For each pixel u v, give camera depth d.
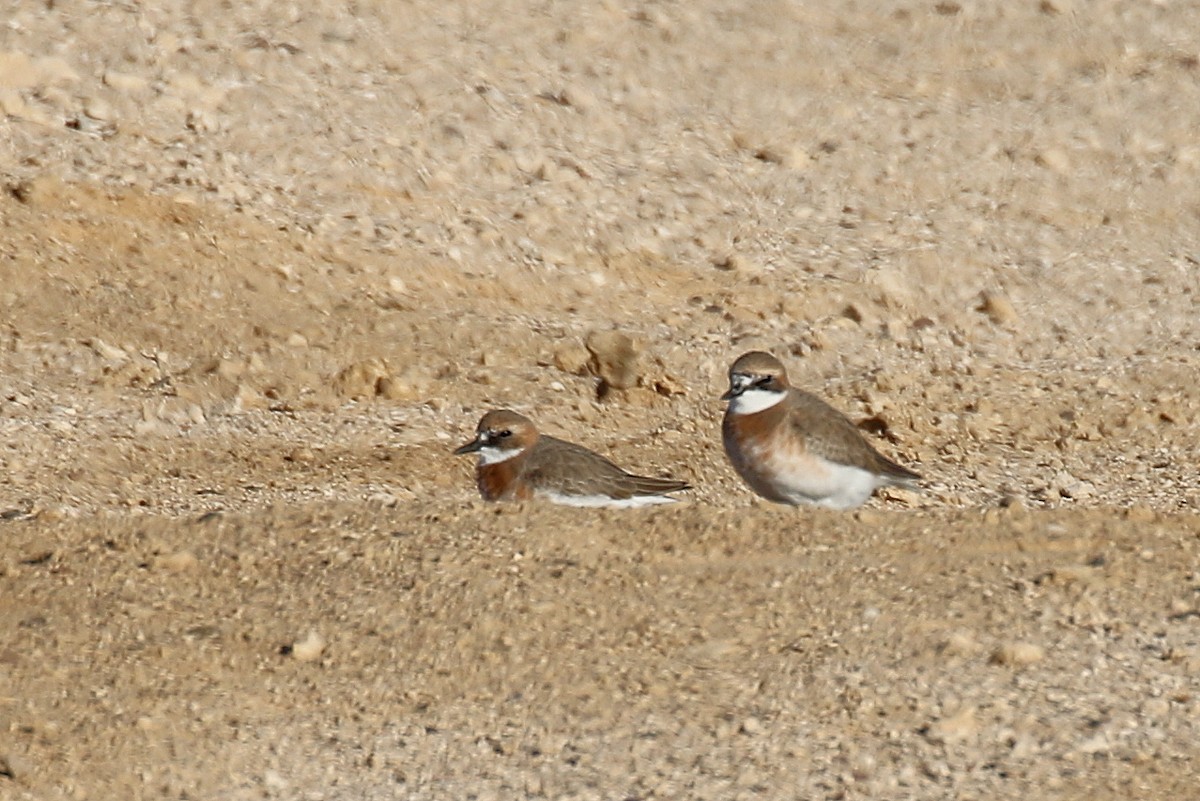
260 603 11.23
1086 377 18.83
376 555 11.75
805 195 22.55
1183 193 23.22
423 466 15.90
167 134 20.94
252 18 23.66
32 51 21.77
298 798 9.30
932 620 10.96
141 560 11.79
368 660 10.61
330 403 17.06
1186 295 20.89
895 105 24.75
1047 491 16.02
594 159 22.55
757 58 25.48
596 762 9.57
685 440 17.00
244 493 15.05
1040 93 25.36
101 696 10.21
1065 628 10.88
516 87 23.66
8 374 16.83
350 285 19.14
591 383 17.89
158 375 17.12
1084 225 22.41
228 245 19.28
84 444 15.80
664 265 20.77
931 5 27.34
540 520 12.27
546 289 19.92
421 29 24.41
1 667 10.46
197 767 9.56
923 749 9.65
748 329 19.36
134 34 22.56
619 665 10.52
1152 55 26.41
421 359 17.98
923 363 19.08
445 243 20.22
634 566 11.62
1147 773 9.41
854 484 13.72
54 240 18.78
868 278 20.58
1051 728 9.82
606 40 25.19
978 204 22.70
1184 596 11.30
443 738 9.84
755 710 10.05
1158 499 15.89
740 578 11.49
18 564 11.72
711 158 23.02
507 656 10.62
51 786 9.36
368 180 21.00
